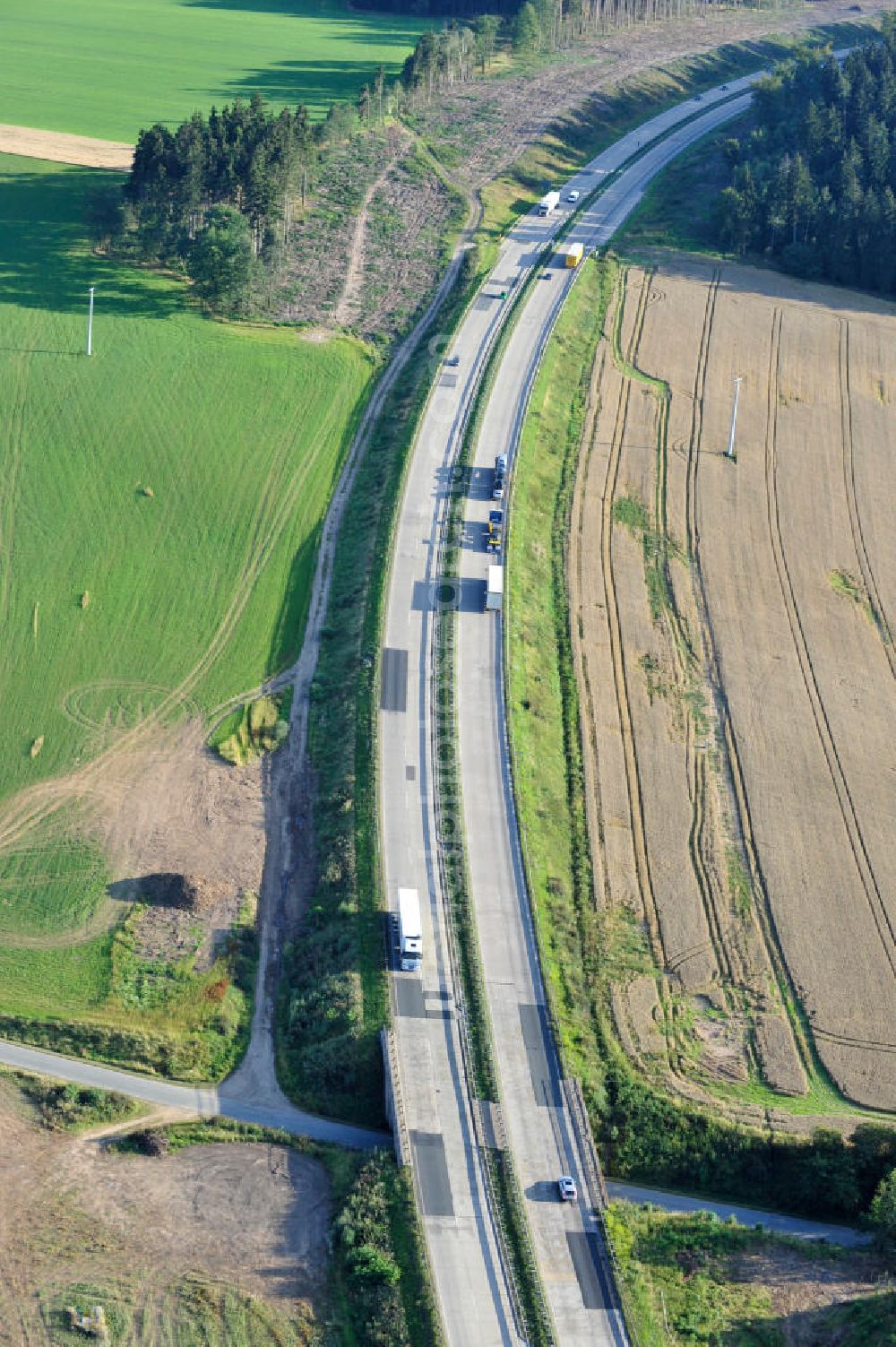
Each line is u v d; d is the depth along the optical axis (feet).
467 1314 246.47
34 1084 286.66
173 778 358.64
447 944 311.47
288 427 485.15
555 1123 281.33
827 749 393.91
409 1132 274.36
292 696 383.65
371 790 344.28
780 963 333.01
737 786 378.53
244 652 396.78
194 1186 270.67
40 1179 269.03
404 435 474.08
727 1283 265.95
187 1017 303.27
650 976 325.01
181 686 384.88
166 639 398.62
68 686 381.81
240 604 412.57
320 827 344.28
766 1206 286.46
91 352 508.94
